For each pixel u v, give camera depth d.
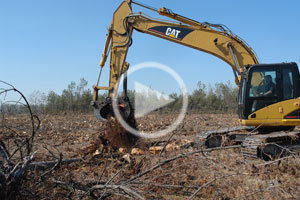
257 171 4.87
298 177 4.77
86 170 5.15
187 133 11.05
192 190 4.16
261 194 3.89
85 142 9.21
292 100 6.62
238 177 4.61
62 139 9.54
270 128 7.24
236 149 6.93
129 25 8.52
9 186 3.24
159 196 3.92
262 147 5.96
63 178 4.17
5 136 4.63
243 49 8.14
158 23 8.52
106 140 6.91
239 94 7.32
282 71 6.76
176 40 8.42
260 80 6.86
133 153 6.27
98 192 3.65
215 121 17.64
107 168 5.23
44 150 6.88
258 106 6.78
